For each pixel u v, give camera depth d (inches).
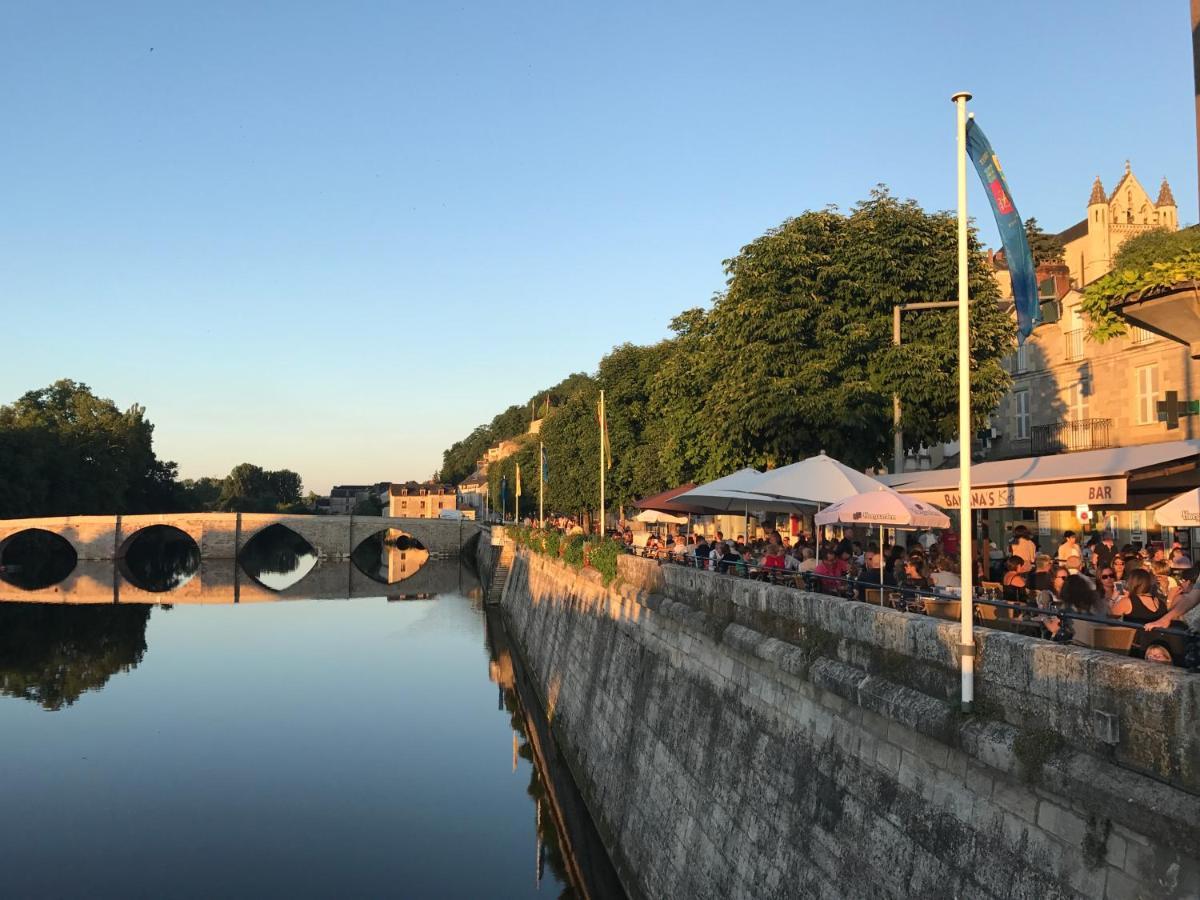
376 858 766.5
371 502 7160.4
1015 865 247.1
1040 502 449.4
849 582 385.7
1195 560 781.9
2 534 3732.8
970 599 276.4
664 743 603.8
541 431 2780.5
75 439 4315.9
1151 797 199.5
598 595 945.5
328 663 1670.8
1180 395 902.4
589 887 707.4
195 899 684.1
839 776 356.2
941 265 857.5
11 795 928.9
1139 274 392.8
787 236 861.2
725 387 911.0
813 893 359.3
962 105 306.8
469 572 3742.6
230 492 6658.5
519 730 1197.7
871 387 832.9
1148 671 207.0
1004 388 868.0
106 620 2262.6
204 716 1268.5
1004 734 253.1
